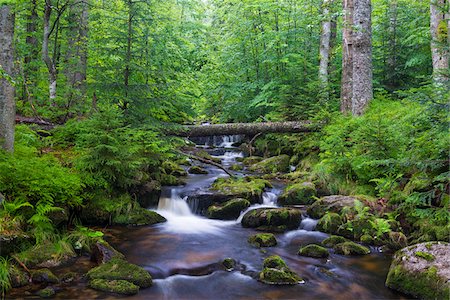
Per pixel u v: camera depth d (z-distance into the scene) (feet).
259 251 21.63
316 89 43.91
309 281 17.80
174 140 36.32
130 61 31.42
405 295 16.37
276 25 60.90
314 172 33.53
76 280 16.89
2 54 21.62
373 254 21.08
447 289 14.76
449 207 19.38
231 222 27.66
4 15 21.58
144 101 32.14
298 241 23.39
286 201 30.04
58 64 46.57
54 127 32.48
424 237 20.76
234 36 63.46
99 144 24.64
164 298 15.89
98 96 32.19
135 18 32.96
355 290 16.96
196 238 23.72
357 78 36.83
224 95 60.64
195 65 70.90
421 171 23.27
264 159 45.32
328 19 40.52
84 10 43.04
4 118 22.08
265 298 16.12
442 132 19.56
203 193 30.27
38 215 19.17
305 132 42.91
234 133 42.11
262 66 61.26
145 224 26.07
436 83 20.65
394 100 42.78
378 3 53.01
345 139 32.35
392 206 24.61
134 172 27.96
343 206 25.35
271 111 51.49
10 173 20.07
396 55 48.11
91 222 24.81
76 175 24.20
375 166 27.17
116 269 17.33
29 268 17.54
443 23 26.20
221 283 17.54
